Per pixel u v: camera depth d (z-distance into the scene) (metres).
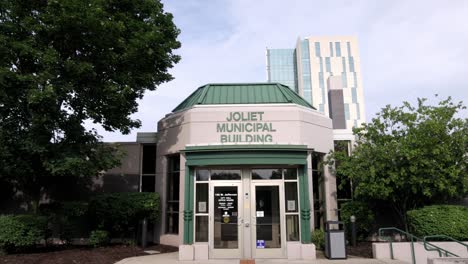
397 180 13.12
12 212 16.03
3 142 11.59
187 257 11.95
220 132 13.79
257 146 12.45
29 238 12.03
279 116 13.93
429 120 13.33
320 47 102.75
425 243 11.09
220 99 14.96
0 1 11.40
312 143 14.44
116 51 12.55
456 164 13.33
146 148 17.03
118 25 11.52
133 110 14.34
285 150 12.56
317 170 15.16
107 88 12.20
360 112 98.69
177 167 15.12
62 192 16.39
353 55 102.31
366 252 13.02
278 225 12.57
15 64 11.98
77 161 11.74
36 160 12.63
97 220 14.88
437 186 13.21
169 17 13.72
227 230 12.57
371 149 13.73
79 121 12.82
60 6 10.95
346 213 14.80
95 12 10.98
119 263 11.35
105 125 13.91
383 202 15.52
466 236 12.05
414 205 14.48
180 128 14.60
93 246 14.10
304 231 12.34
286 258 12.23
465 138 13.02
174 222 14.88
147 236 15.21
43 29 11.33
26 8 11.89
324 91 100.38
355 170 13.77
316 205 14.91
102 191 16.41
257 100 14.81
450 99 14.16
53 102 11.55
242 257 12.32
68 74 11.88
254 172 12.96
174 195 15.09
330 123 15.77
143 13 13.42
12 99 11.61
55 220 13.69
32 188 13.93
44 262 10.99
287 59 111.75
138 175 16.52
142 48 12.33
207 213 12.73
